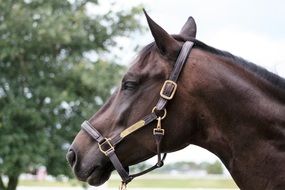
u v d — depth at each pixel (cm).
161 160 308
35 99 884
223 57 315
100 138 315
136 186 1791
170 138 307
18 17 857
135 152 312
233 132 305
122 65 879
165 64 309
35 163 851
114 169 323
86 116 881
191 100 306
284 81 312
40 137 854
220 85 306
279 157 301
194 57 310
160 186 1764
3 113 849
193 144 317
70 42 882
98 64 859
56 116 887
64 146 907
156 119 305
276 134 303
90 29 915
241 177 306
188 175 2608
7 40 851
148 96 307
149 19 307
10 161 839
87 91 898
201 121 308
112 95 324
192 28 338
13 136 834
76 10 913
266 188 301
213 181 2014
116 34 918
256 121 304
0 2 862
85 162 316
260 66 317
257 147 303
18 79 892
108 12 916
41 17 856
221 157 312
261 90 310
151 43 318
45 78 881
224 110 305
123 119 311
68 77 877
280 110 306
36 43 868
